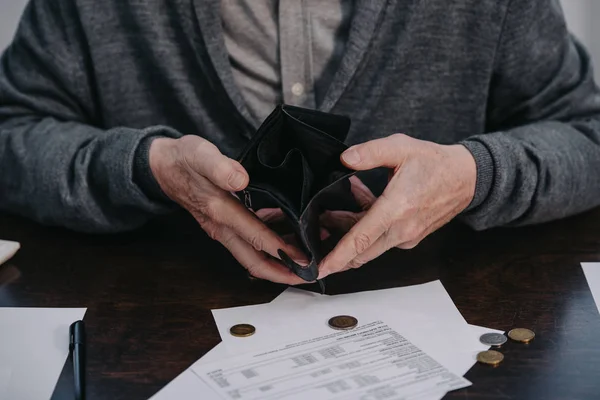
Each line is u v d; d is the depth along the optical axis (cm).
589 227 110
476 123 125
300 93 121
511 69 120
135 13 119
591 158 109
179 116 127
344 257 85
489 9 116
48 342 80
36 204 110
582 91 120
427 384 70
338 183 83
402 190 87
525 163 100
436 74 121
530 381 70
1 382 73
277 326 82
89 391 70
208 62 119
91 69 126
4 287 94
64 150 109
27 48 124
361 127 123
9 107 123
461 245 104
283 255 83
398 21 117
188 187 93
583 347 76
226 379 71
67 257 103
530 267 96
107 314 86
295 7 116
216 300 89
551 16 118
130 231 112
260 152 80
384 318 83
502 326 81
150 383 71
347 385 70
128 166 99
